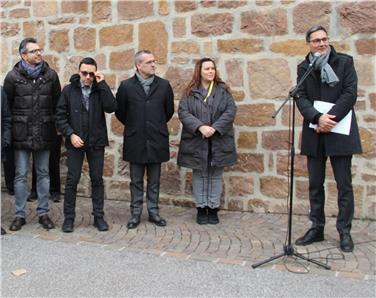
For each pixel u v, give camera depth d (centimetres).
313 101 443
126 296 361
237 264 416
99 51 632
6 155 582
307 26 538
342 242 450
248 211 577
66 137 507
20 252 447
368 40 518
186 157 528
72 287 376
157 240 482
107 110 506
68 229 508
